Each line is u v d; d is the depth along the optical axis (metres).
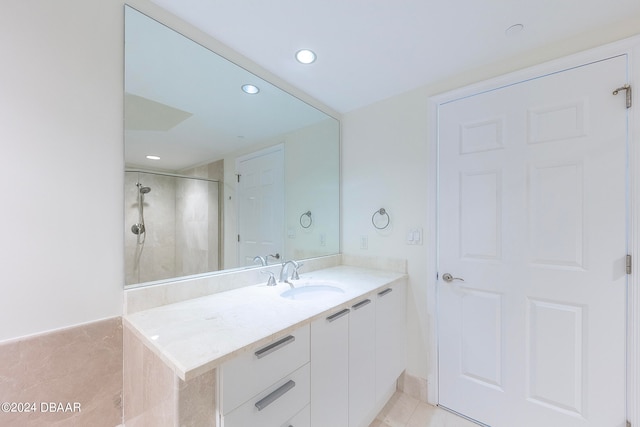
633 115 1.22
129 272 1.15
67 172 0.99
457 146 1.72
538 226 1.46
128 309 1.12
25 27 0.91
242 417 0.85
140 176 1.20
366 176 2.17
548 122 1.43
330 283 1.67
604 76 1.29
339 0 1.14
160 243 1.26
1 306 0.87
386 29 1.32
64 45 0.98
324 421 1.18
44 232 0.95
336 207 2.28
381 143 2.08
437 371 1.78
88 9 1.03
